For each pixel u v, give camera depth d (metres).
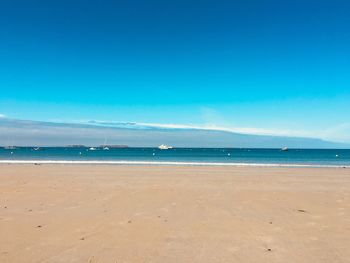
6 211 10.71
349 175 25.16
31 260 6.21
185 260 6.25
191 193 15.00
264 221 9.52
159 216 10.09
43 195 14.14
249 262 6.17
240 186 17.77
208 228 8.66
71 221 9.34
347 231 8.45
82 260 6.22
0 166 32.41
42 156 80.69
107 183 18.64
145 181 19.84
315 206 12.02
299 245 7.23
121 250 6.82
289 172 27.59
